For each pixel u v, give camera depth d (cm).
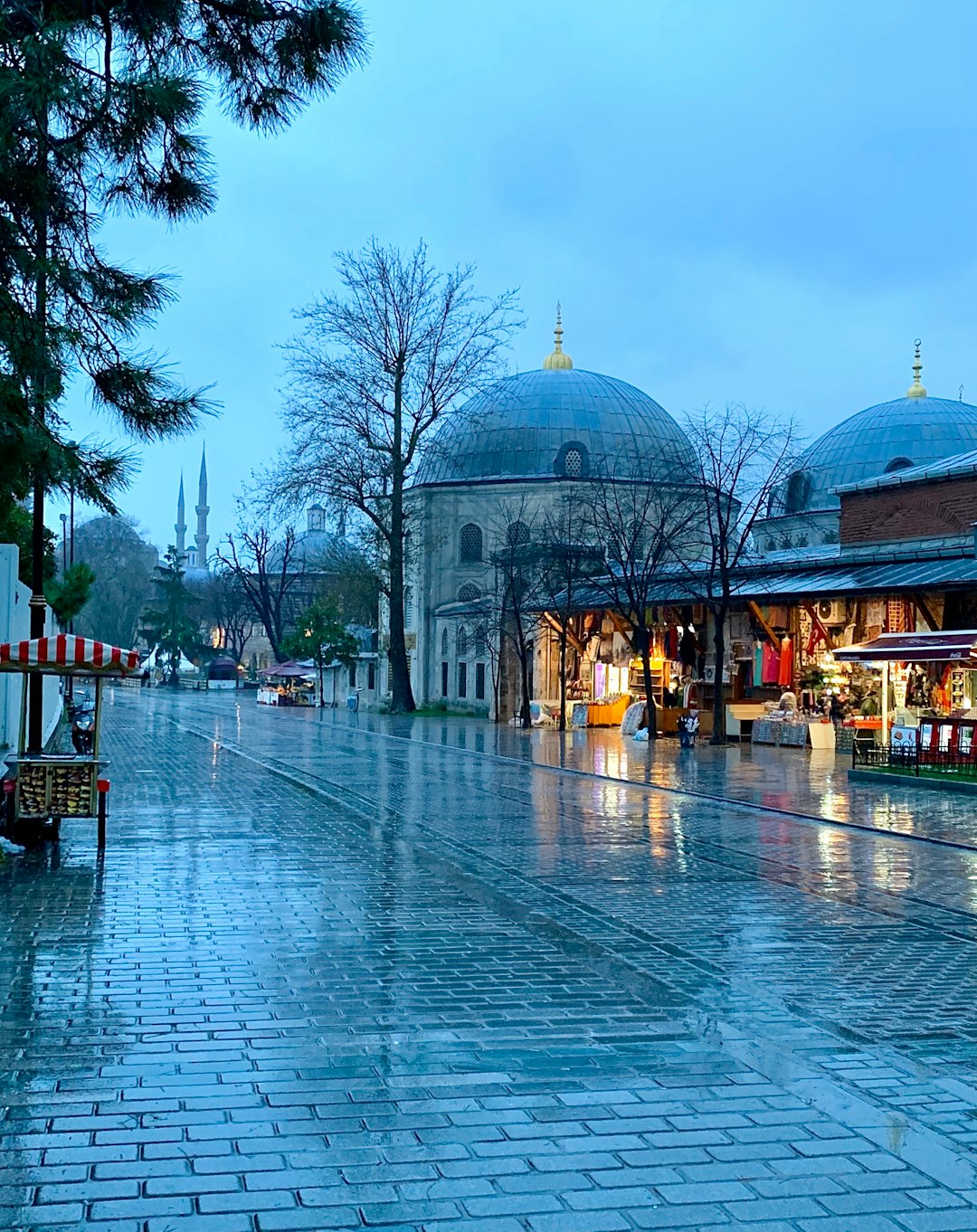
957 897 1208
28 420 1020
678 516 4944
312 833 1591
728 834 1681
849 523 4106
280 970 855
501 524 6281
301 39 1001
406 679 6016
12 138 933
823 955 942
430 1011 759
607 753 3281
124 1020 727
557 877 1294
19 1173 507
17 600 2658
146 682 11881
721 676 3625
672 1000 798
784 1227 473
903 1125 578
